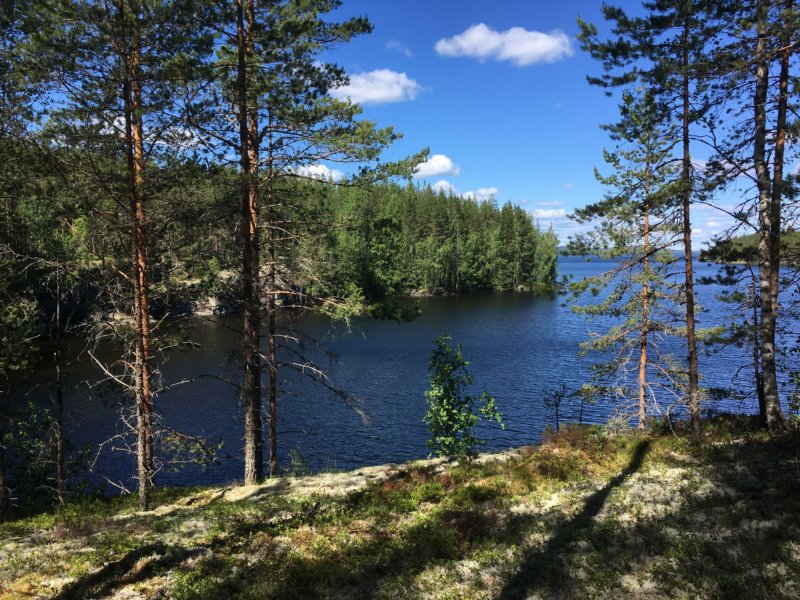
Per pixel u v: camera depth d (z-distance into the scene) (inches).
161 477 843.4
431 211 3937.0
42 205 473.1
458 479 489.4
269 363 550.6
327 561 320.2
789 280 539.2
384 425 1077.8
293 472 760.3
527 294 3850.9
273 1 461.4
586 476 469.1
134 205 454.9
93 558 338.6
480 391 1290.6
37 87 428.1
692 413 565.3
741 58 448.5
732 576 263.4
